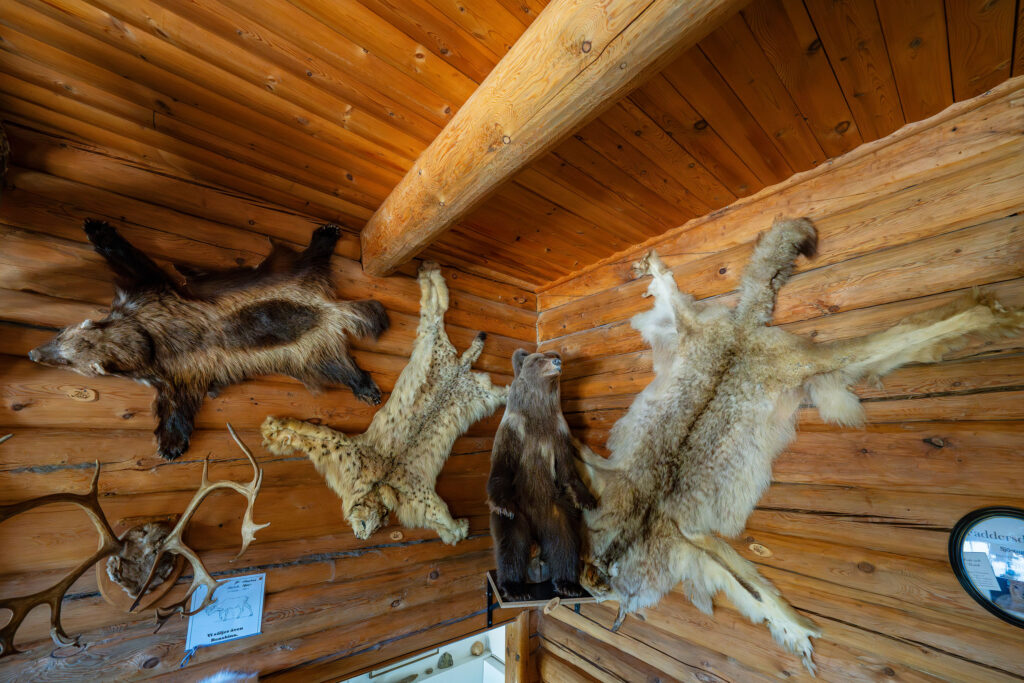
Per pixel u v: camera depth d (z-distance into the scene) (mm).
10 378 1528
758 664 1872
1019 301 1401
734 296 2184
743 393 2037
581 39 1041
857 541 1659
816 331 1879
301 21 1252
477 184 1533
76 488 1583
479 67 1438
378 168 1954
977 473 1423
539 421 2252
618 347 2746
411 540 2418
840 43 1302
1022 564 1300
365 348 2428
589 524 2350
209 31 1278
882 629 1564
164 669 1679
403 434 2443
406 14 1238
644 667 2361
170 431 1784
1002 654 1316
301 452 2109
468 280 3008
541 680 2980
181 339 1833
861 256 1795
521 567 1973
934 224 1619
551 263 3012
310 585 2057
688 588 2094
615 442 2500
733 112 1591
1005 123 1498
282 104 1568
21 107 1560
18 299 1580
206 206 2027
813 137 1762
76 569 1378
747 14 1190
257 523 1949
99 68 1400
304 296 2197
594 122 1619
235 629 1840
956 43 1301
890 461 1612
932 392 1548
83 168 1748
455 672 4066
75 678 1508
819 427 1808
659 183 2049
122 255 1704
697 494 2092
